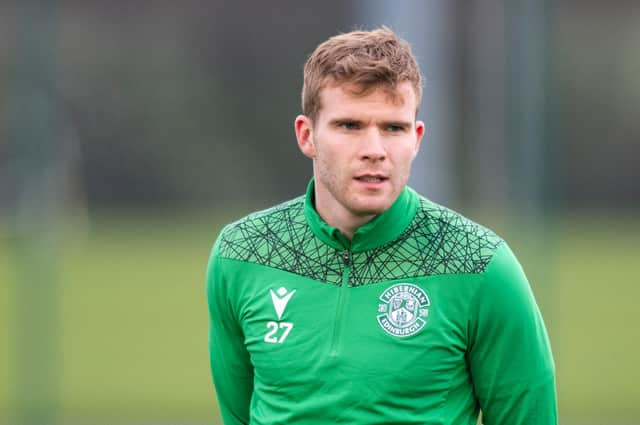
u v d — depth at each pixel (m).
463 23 44.34
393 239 8.25
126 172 58.06
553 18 21.53
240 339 8.94
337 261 8.32
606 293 50.22
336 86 7.92
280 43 58.44
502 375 8.22
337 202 8.30
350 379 7.99
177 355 37.69
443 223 8.32
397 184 8.00
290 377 8.20
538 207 21.73
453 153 31.98
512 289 8.10
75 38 56.72
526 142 21.83
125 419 25.31
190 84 57.81
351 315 8.12
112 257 61.72
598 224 62.34
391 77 7.83
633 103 59.31
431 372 7.99
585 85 59.44
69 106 56.72
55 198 24.42
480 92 32.88
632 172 61.47
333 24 58.97
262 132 58.00
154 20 57.44
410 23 23.53
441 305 8.06
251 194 57.84
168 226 62.25
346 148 7.93
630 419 24.36
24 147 24.23
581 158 61.31
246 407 9.39
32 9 24.14
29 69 24.19
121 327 43.88
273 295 8.39
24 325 24.38
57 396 27.02
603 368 32.88
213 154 57.84
